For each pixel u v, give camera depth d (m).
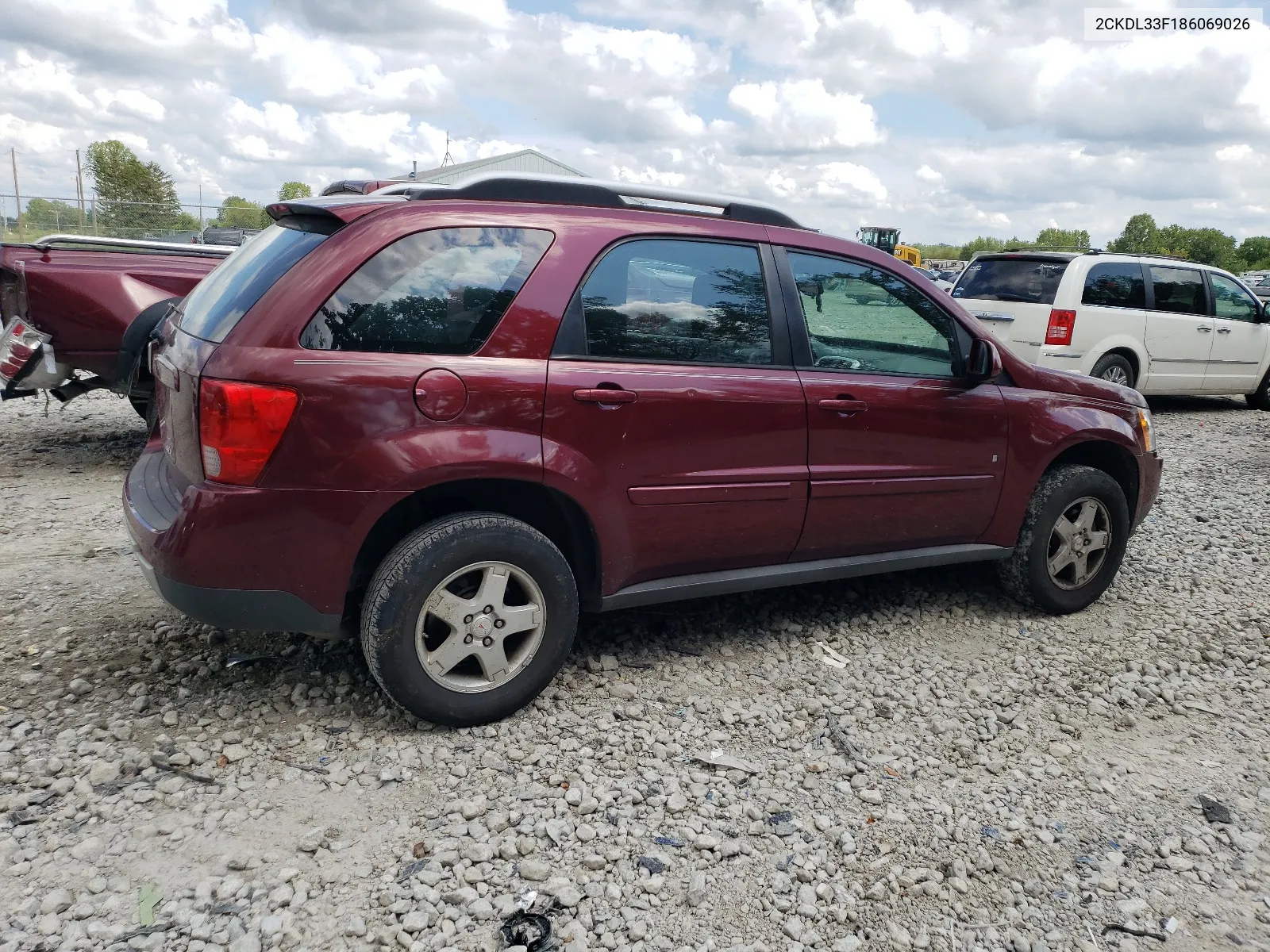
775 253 3.73
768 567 3.85
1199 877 2.71
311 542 2.88
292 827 2.68
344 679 3.53
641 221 3.43
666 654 3.96
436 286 3.04
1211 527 6.33
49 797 2.73
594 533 3.31
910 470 3.98
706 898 2.51
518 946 2.29
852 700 3.67
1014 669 4.05
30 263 6.05
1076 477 4.43
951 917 2.50
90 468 6.62
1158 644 4.38
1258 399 12.34
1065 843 2.84
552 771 3.03
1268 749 3.48
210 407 2.78
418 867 2.54
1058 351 9.85
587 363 3.23
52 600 4.13
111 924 2.27
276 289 2.89
